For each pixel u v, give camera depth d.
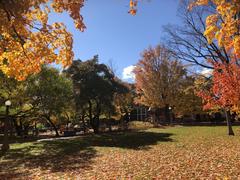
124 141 26.80
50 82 29.06
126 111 59.34
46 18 6.94
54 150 22.64
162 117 58.72
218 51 26.11
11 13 5.98
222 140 22.77
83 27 6.73
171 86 50.41
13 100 26.89
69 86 31.28
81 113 43.72
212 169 11.63
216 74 16.11
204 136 26.47
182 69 49.62
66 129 49.97
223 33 6.24
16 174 14.24
